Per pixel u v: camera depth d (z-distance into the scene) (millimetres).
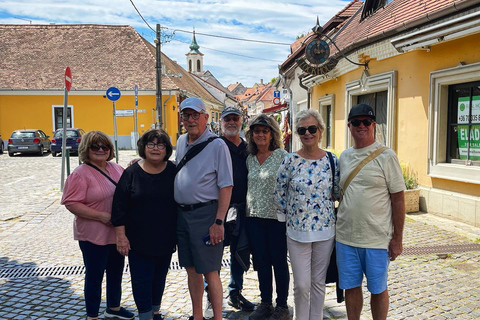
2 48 28641
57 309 3750
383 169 2805
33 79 26766
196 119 3203
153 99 26766
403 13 8180
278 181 3197
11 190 10281
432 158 7031
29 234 6363
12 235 6301
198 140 3273
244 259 3508
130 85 26781
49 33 30109
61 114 26859
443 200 6742
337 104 11297
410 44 6762
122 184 3154
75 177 3238
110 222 3297
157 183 3182
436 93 6824
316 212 3047
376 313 2965
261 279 3541
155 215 3166
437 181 6965
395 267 4566
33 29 30234
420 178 7379
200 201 3197
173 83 27016
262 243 3477
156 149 3094
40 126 26547
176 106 27031
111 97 14062
